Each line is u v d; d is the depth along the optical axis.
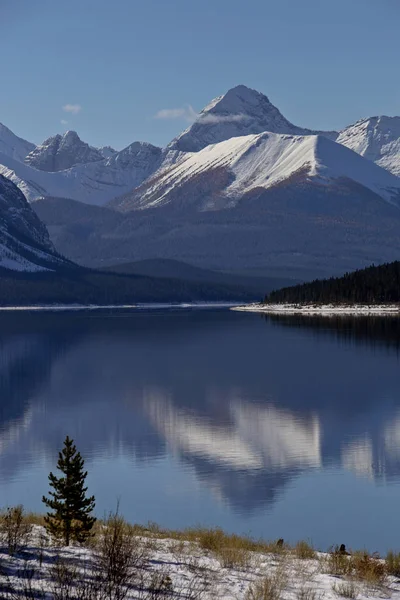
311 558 32.59
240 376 152.12
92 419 106.06
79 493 32.59
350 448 82.00
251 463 76.12
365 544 49.84
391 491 64.12
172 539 35.25
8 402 123.69
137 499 63.22
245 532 53.03
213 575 26.41
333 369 158.62
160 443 87.81
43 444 89.06
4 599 20.02
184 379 149.88
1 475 72.94
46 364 182.62
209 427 97.38
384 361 170.50
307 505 60.38
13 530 31.34
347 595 24.66
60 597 20.20
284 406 113.19
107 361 188.12
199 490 65.94
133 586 22.94
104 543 28.73
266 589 23.11
